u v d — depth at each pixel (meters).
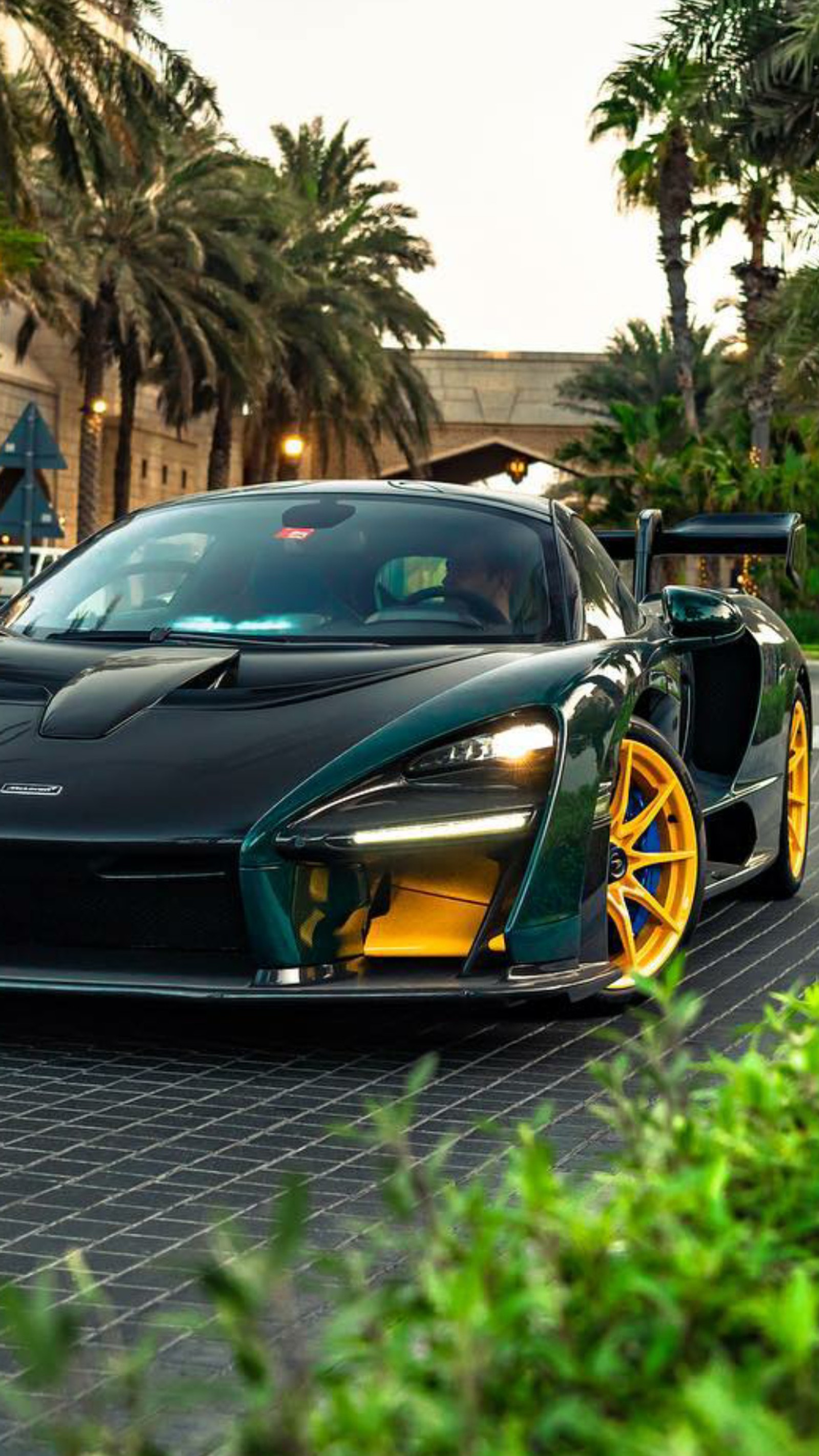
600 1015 4.36
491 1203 2.89
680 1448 0.97
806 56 18.56
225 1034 4.11
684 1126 1.56
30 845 3.72
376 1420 1.05
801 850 6.37
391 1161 3.18
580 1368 1.16
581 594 4.73
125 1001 4.38
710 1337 1.22
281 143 44.12
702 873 4.65
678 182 34.09
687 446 34.88
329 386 39.50
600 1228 1.28
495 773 3.91
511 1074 3.81
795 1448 0.96
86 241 33.84
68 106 21.28
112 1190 3.00
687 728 5.51
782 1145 1.58
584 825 4.02
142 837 3.69
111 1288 2.54
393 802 3.80
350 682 4.12
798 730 6.25
